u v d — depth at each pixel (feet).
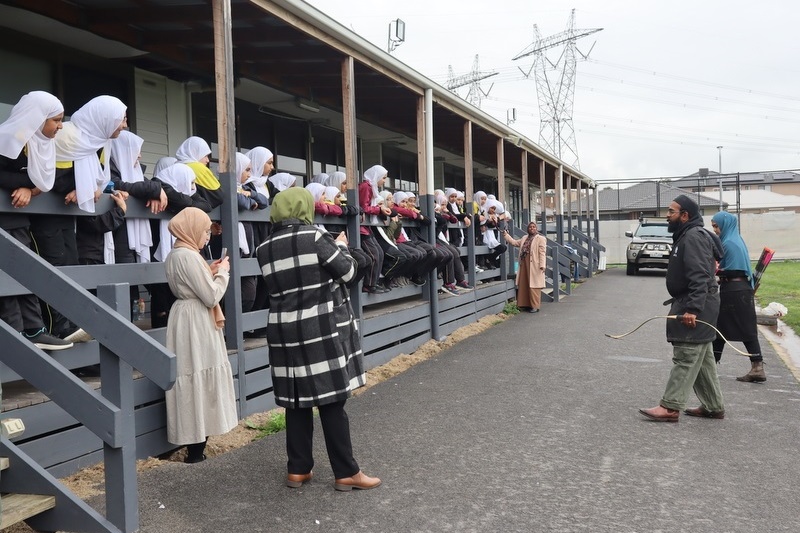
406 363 28.17
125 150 16.69
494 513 12.74
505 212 48.62
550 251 57.88
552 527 12.12
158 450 15.75
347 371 13.42
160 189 16.39
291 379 13.30
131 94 29.04
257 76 30.96
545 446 16.89
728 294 24.56
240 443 17.43
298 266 13.21
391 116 42.29
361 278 25.80
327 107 37.63
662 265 80.94
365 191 27.76
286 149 40.68
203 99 33.94
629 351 30.48
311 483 14.28
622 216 211.41
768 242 124.57
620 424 18.90
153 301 19.45
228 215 18.79
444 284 37.22
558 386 23.58
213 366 15.43
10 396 13.84
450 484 14.25
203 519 12.41
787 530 12.05
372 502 13.25
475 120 41.75
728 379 25.25
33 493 11.13
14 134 12.66
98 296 12.03
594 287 65.77
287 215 13.55
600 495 13.67
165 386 10.69
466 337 34.99
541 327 38.32
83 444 14.25
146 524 12.13
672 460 15.87
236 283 18.90
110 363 11.08
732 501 13.39
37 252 14.34
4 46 23.77
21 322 13.70
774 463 15.70
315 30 23.34
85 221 15.31
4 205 13.16
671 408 19.03
